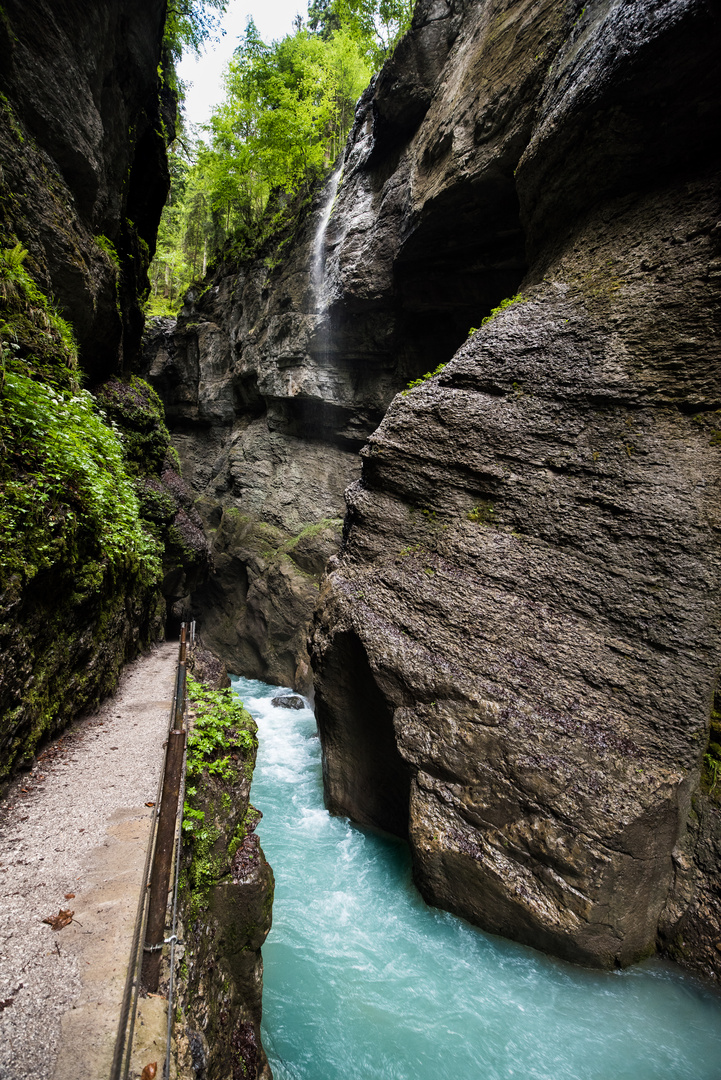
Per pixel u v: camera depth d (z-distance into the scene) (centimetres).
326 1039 425
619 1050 422
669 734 505
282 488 1938
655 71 583
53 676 457
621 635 547
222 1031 328
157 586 1086
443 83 1084
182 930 323
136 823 332
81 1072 172
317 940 530
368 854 687
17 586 380
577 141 696
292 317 1784
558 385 651
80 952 224
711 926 480
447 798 565
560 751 515
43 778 392
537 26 805
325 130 1998
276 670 1716
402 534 732
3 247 597
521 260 1049
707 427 558
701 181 618
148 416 1219
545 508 624
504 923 523
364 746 746
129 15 952
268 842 716
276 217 2036
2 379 416
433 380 769
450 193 969
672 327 593
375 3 1404
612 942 482
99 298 913
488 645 600
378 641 660
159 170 1356
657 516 554
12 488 409
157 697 652
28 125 702
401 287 1291
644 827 477
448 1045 425
